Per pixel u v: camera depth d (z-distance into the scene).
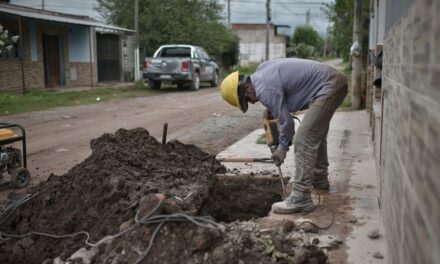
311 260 3.57
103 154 5.30
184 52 23.28
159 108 16.02
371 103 9.10
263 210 5.81
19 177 6.58
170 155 6.19
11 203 4.96
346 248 4.04
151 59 22.28
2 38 16.02
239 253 3.36
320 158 5.53
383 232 4.24
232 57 40.22
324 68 4.89
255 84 4.80
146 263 3.36
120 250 3.58
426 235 1.69
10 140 6.56
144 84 24.97
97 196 4.50
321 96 4.79
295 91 4.88
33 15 19.22
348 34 27.95
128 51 28.72
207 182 5.61
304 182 4.88
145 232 3.55
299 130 4.85
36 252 4.23
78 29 24.02
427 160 1.69
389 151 3.54
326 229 4.46
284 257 3.60
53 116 13.95
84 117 13.77
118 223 4.10
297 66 4.86
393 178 3.05
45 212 4.66
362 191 5.61
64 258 3.96
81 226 4.36
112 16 31.67
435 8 1.58
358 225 4.54
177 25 30.11
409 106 2.24
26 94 18.81
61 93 19.80
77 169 5.20
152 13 30.20
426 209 1.70
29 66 21.05
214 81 25.89
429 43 1.68
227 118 13.56
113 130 11.36
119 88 23.08
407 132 2.30
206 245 3.33
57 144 9.59
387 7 4.62
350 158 7.32
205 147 9.22
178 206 4.14
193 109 15.73
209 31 31.55
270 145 5.31
